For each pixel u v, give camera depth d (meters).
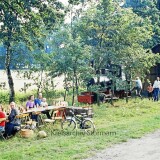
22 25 25.56
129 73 28.19
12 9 24.00
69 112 19.09
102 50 26.91
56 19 27.12
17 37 25.55
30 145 14.08
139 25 30.02
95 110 24.50
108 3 27.16
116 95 30.59
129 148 12.89
